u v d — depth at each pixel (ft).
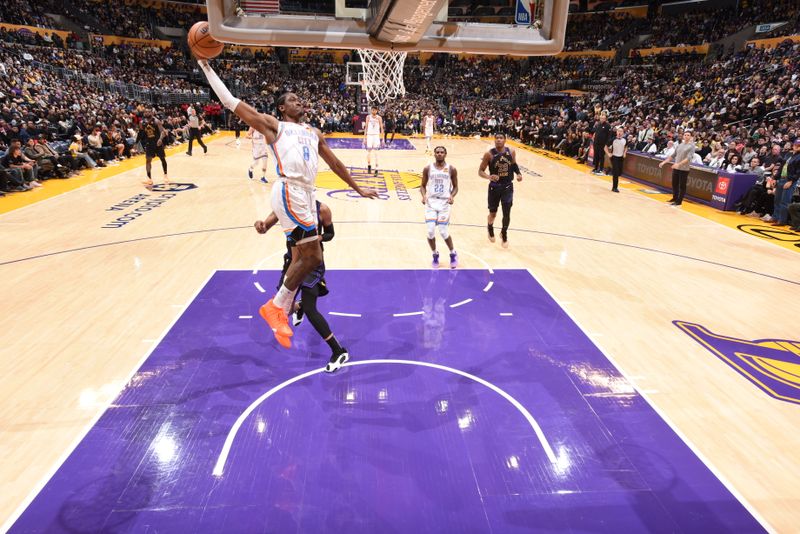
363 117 82.53
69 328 16.42
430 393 13.25
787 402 13.24
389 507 9.55
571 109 79.41
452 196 21.70
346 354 13.60
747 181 33.32
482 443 11.41
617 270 22.76
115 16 98.78
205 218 29.63
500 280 21.16
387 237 26.89
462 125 87.86
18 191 34.71
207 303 18.37
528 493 9.98
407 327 16.83
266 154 40.16
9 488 9.89
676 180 35.17
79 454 10.86
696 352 15.69
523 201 36.40
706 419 12.46
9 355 14.74
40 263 22.09
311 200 10.62
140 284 20.02
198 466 10.56
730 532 9.18
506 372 14.30
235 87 95.35
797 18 79.66
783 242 27.25
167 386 13.37
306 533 8.93
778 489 10.23
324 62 112.68
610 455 11.12
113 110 61.52
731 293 20.40
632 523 9.32
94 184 38.29
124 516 9.27
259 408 12.51
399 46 7.72
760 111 54.34
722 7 102.58
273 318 11.03
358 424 11.98
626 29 109.81
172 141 62.54
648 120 57.47
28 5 82.79
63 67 74.59
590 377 14.16
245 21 7.41
